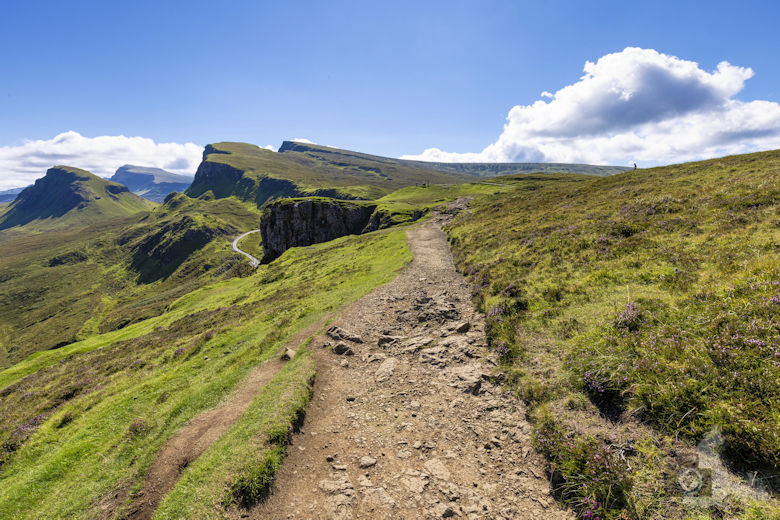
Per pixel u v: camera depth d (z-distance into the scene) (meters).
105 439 13.84
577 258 17.52
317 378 14.11
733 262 11.24
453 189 134.00
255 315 30.12
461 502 7.35
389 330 17.73
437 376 12.52
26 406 22.89
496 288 17.78
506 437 8.80
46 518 9.83
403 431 10.08
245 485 8.38
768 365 6.73
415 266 30.78
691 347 8.02
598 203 29.36
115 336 50.56
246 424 11.12
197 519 7.79
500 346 12.28
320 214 134.62
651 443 6.89
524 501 7.06
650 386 7.68
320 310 24.03
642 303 10.97
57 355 42.84
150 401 16.42
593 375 8.84
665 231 17.00
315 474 8.89
